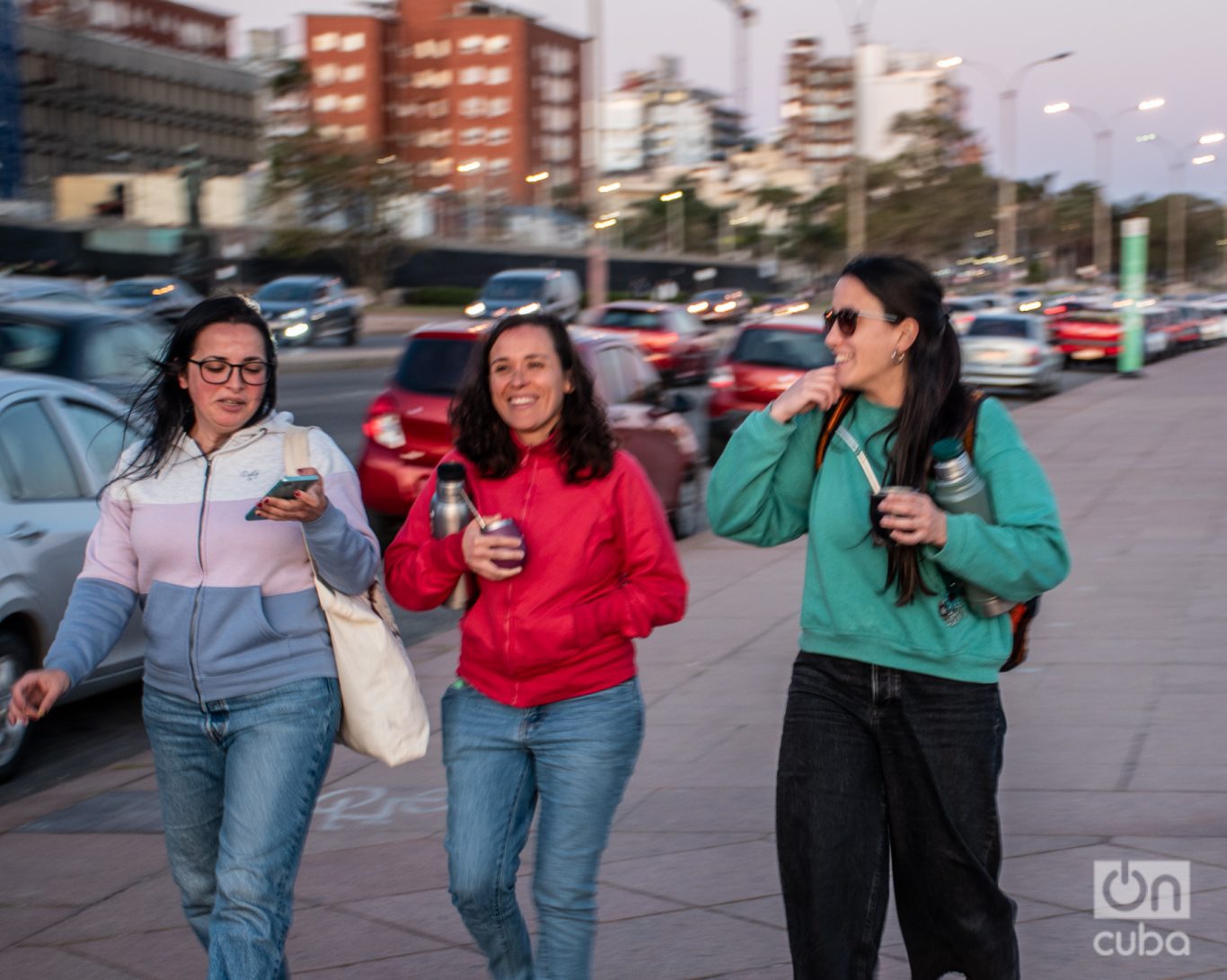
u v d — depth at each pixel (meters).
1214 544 10.65
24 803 5.93
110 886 4.85
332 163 66.19
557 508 3.34
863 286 3.11
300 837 3.35
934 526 2.93
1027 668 7.07
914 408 3.09
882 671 3.11
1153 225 150.38
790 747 3.18
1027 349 27.78
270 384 3.47
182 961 4.23
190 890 3.53
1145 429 19.66
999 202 91.38
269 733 3.32
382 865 4.89
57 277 52.69
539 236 106.69
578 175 145.12
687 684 7.12
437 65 135.50
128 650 7.13
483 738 3.42
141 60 84.88
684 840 4.98
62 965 4.22
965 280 88.69
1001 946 3.15
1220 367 36.72
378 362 34.62
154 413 3.46
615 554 3.40
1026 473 3.10
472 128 135.25
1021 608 3.18
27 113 75.94
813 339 16.42
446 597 3.45
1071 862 4.58
